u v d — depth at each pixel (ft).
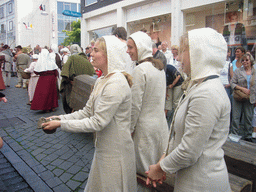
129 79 5.60
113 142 5.36
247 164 6.97
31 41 99.25
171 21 27.04
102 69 5.87
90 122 5.12
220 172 3.98
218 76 3.93
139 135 7.36
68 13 43.37
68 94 16.02
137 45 7.42
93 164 5.72
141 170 7.39
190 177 4.00
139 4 32.14
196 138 3.70
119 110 5.34
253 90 12.92
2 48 36.01
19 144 13.12
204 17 23.95
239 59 14.96
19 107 22.25
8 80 35.88
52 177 9.58
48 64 19.43
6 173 10.10
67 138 13.91
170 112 18.12
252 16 18.20
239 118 13.85
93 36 44.14
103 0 38.24
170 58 17.83
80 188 8.84
